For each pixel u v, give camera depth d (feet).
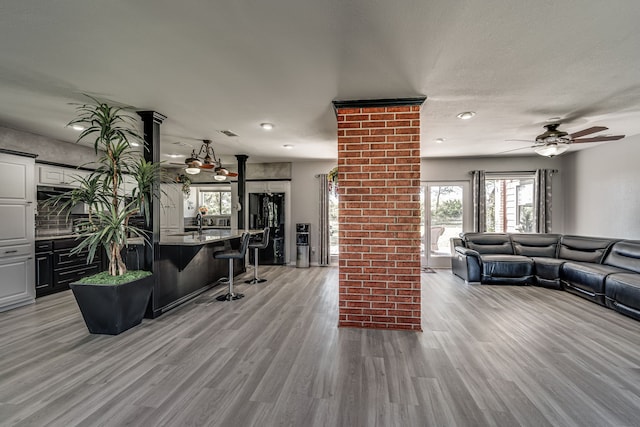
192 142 15.33
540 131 13.50
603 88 8.61
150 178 9.89
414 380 6.46
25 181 11.88
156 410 5.45
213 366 7.04
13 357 7.47
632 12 5.17
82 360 7.31
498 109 10.44
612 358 7.44
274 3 4.96
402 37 5.99
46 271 13.37
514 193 21.49
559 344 8.25
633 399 5.78
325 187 21.02
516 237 17.40
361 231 9.42
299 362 7.22
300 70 7.42
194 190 24.43
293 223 21.77
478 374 6.70
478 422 5.15
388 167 9.32
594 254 14.06
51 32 5.78
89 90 8.62
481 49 6.46
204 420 5.19
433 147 16.96
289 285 15.16
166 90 8.63
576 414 5.35
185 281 12.32
